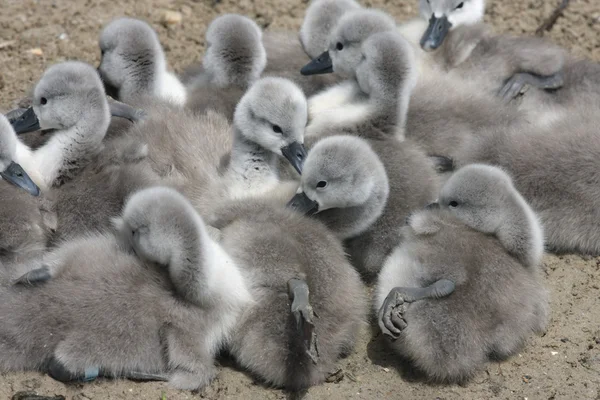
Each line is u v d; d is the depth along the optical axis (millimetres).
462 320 11883
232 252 12008
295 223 12344
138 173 13109
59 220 12836
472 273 12055
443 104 15094
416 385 12102
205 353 11578
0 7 18906
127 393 11367
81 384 11398
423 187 13680
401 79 14125
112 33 15555
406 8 19641
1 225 12383
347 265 12414
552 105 16406
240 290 11703
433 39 16922
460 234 12477
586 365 12430
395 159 13703
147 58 15594
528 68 16500
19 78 17328
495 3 19703
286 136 13406
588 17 19359
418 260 12234
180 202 11500
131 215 11430
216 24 15531
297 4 19609
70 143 13477
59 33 18438
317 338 11734
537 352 12586
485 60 16672
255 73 15602
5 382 11344
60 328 11195
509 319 12094
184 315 11492
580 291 13523
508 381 12188
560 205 14062
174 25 18906
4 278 11703
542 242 12836
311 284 11797
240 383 11828
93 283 11352
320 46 16562
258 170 13648
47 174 13398
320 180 12766
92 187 13039
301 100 13453
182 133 13977
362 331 12656
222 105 15078
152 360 11461
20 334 11211
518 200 12477
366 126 14281
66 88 13500
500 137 14648
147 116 14406
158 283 11523
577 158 14055
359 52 15352
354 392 11898
